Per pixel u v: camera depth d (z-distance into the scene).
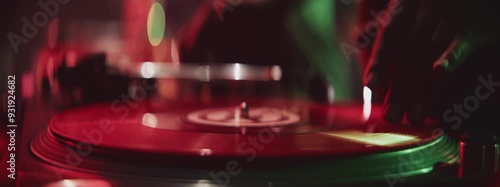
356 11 1.16
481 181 0.63
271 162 0.62
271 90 1.07
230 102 0.94
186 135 0.70
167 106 0.88
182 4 1.49
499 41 0.86
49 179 0.63
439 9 0.82
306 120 0.78
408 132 0.72
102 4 1.34
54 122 0.73
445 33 0.81
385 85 0.78
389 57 0.79
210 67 1.09
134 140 0.67
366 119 0.78
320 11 1.16
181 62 1.19
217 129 0.73
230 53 1.18
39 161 0.66
